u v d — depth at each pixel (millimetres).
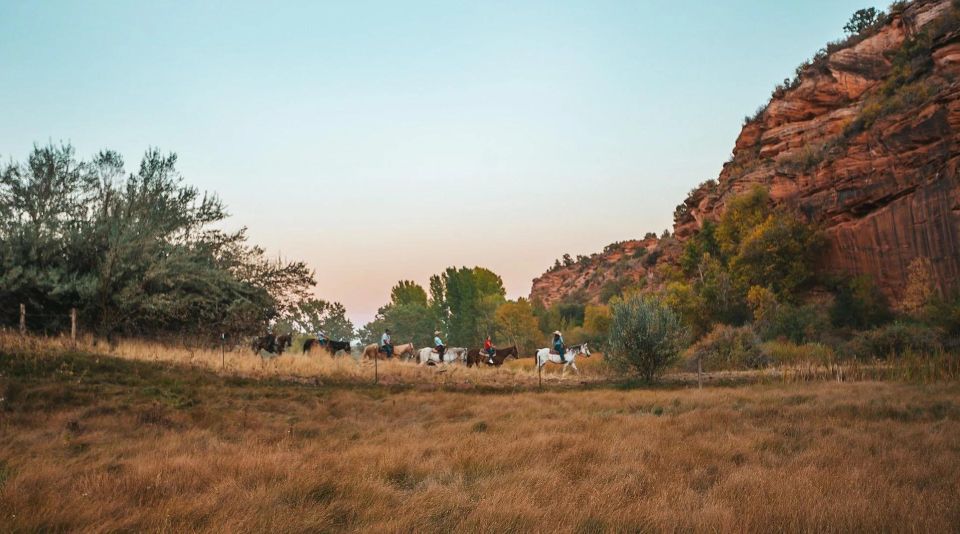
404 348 36031
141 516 6789
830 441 11258
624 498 7559
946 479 8195
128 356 23625
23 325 23562
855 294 48156
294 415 17453
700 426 13664
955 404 16156
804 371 28125
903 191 48656
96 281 27750
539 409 18109
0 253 27469
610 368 32875
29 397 16734
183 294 30672
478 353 35031
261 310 33750
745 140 81312
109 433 13414
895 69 60250
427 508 7207
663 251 100938
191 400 18578
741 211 63844
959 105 45219
